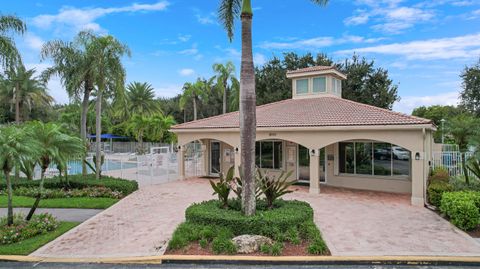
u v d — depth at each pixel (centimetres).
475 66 3409
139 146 4878
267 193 1034
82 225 1066
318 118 1686
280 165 2016
